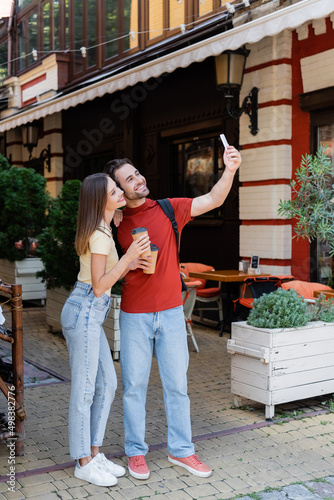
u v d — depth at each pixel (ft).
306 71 23.93
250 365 14.92
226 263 28.71
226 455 12.34
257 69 25.40
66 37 38.99
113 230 12.15
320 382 15.23
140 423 11.50
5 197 32.27
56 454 12.48
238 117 25.31
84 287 11.02
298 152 24.75
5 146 50.85
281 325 14.61
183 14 28.45
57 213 23.91
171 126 32.12
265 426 14.12
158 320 11.33
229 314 25.85
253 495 10.52
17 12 44.45
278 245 25.26
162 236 11.37
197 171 31.27
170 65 22.52
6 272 34.91
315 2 16.88
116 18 33.78
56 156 42.91
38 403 16.21
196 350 22.62
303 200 16.17
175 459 11.79
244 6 23.56
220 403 16.15
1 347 23.44
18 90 45.39
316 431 13.79
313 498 10.46
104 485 10.86
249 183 26.48
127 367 11.46
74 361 10.94
